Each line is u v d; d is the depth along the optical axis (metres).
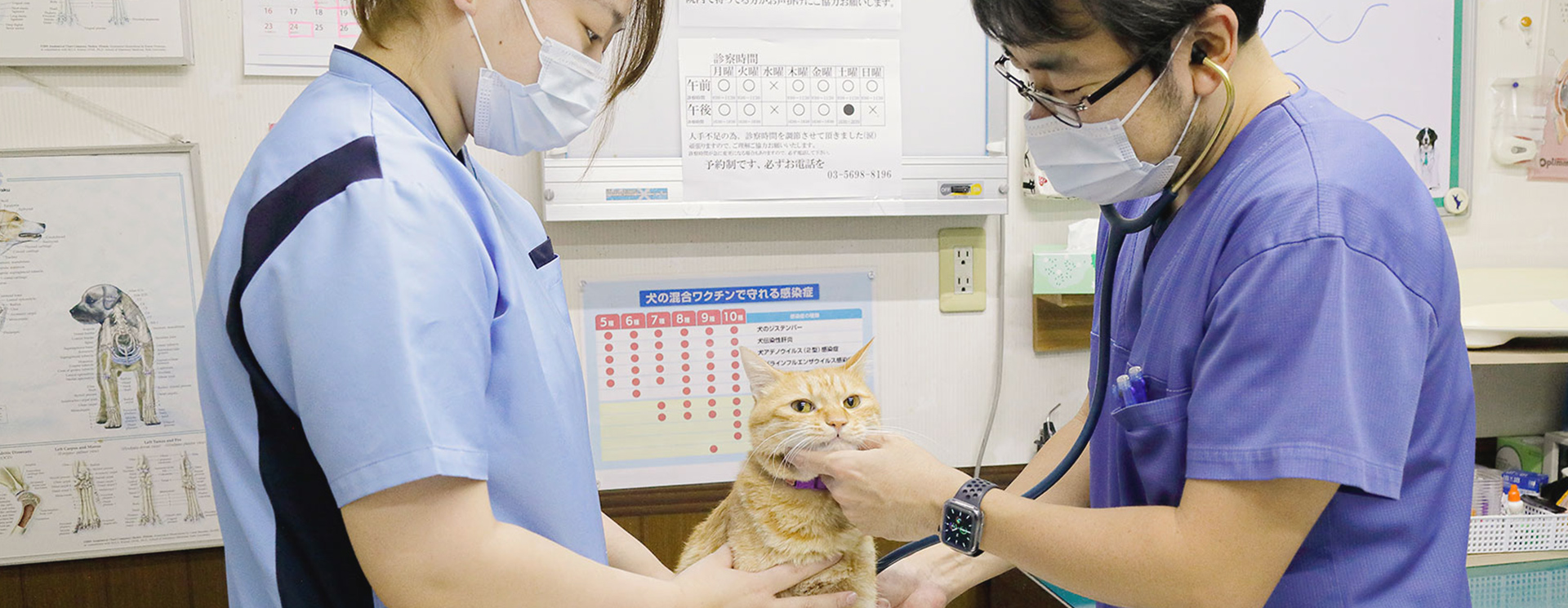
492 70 0.72
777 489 0.93
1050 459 1.07
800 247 1.57
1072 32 0.69
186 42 1.37
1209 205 0.75
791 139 1.48
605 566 0.68
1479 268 1.67
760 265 1.56
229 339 0.63
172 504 1.43
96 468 1.41
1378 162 0.70
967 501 0.76
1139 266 0.86
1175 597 0.68
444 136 0.75
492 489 0.68
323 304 0.56
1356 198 0.67
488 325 0.64
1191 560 0.66
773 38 1.46
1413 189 0.72
